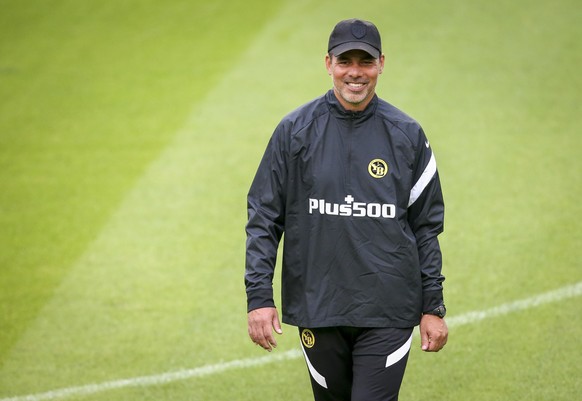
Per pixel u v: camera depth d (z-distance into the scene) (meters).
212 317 20.20
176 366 18.08
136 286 21.92
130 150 31.05
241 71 37.75
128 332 19.64
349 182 12.05
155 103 35.19
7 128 33.75
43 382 17.62
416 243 12.38
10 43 43.25
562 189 25.95
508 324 18.94
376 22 41.97
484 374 16.95
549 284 20.62
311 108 12.26
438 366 17.38
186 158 30.05
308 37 41.06
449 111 32.34
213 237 24.59
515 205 25.17
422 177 12.17
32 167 30.14
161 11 46.28
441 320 12.38
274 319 12.15
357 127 12.09
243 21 44.00
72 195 27.80
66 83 38.03
